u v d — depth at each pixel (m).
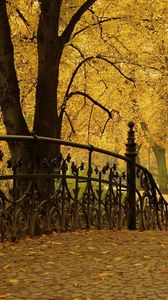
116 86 16.02
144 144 33.19
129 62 14.66
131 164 8.48
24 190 6.69
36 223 6.71
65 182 7.20
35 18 12.74
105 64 15.20
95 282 4.36
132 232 7.79
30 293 4.04
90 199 7.66
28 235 6.64
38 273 4.71
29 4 12.67
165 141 32.59
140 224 8.81
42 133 8.86
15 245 6.09
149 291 4.05
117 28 14.26
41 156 8.58
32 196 6.62
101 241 6.58
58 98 15.16
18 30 13.20
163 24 14.07
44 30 8.92
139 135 29.34
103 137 18.09
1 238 6.14
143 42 15.09
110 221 7.99
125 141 21.78
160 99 20.05
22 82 13.80
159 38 14.87
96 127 17.55
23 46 13.16
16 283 4.34
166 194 36.50
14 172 6.32
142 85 15.92
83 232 7.31
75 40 14.00
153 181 9.60
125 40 14.91
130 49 15.00
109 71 15.58
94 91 16.27
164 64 15.16
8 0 12.17
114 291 4.07
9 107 8.55
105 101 16.70
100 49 14.80
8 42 8.44
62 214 7.16
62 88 15.24
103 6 13.78
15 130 8.57
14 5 12.20
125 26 14.23
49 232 6.89
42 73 8.95
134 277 4.52
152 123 29.11
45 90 8.93
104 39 14.61
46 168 6.91
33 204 6.63
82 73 15.52
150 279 4.44
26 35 13.16
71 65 14.92
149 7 13.43
